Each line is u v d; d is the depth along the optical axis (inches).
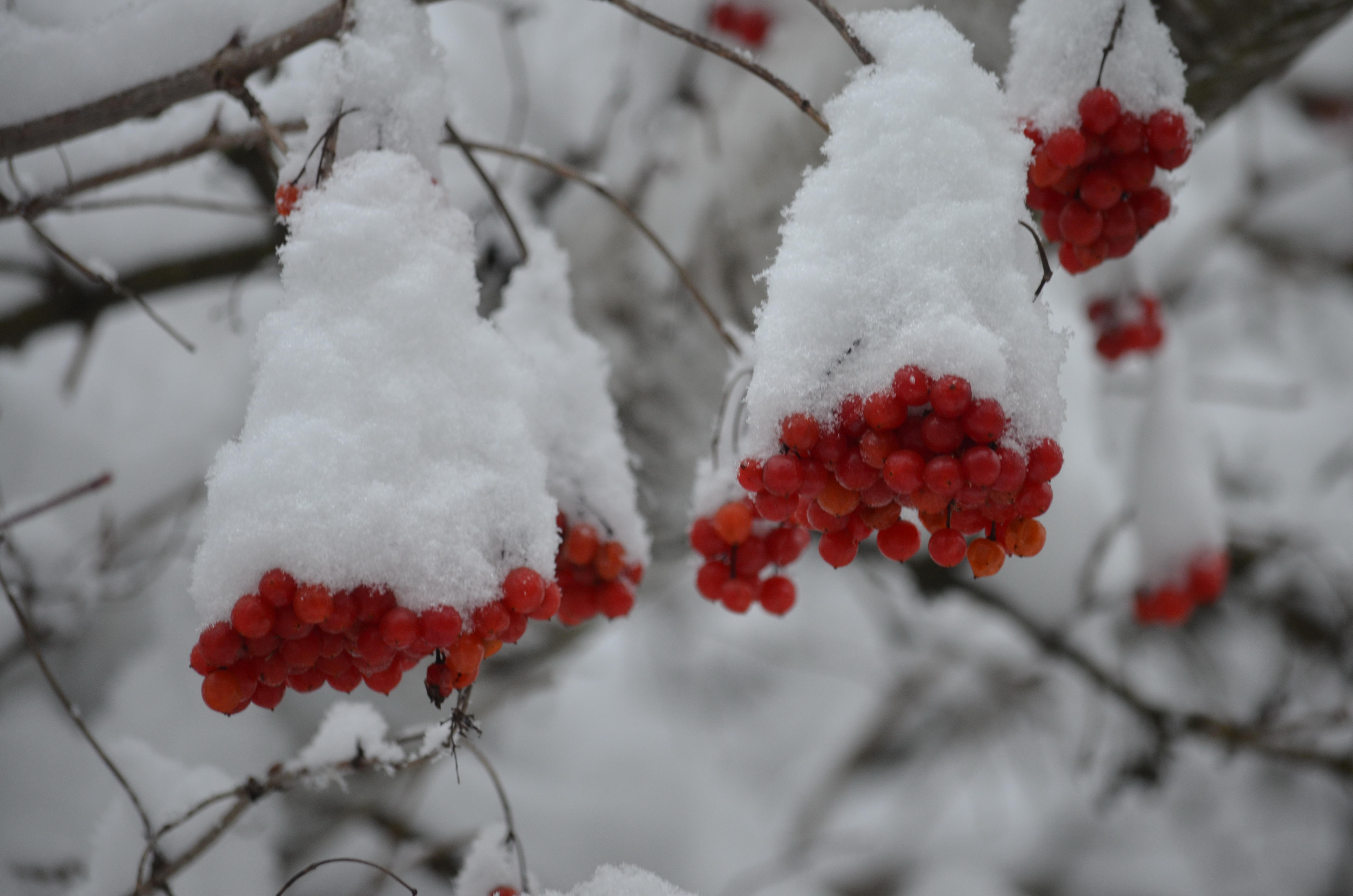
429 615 26.9
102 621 45.6
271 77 40.4
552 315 31.2
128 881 31.5
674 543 44.5
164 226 42.1
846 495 27.2
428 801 47.5
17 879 37.6
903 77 27.8
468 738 28.7
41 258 40.2
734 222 36.4
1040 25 29.3
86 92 30.3
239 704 27.0
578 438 30.5
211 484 27.0
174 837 31.7
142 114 30.5
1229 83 33.3
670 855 53.8
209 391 51.3
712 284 37.4
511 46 45.6
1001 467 26.5
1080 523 49.8
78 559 42.8
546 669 54.9
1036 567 49.9
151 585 47.1
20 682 42.7
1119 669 54.0
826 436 27.0
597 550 29.9
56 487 47.0
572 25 45.7
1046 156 28.8
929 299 27.0
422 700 50.3
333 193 28.0
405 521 27.1
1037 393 27.0
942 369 26.7
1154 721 50.4
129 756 32.2
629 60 39.8
